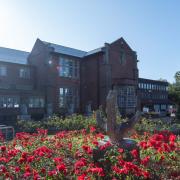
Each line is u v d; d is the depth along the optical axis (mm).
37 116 37812
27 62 43500
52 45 43438
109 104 9188
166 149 7379
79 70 44375
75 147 9469
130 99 43500
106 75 41719
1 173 6496
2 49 43219
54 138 11148
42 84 41031
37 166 7074
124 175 6066
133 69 46094
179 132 18953
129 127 9062
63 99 41625
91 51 45219
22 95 36594
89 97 43656
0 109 34062
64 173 6188
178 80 70375
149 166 6840
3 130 16625
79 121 20469
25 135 11094
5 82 39438
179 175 6742
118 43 44125
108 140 9375
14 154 7477
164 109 67312
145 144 7988
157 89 67375
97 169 5918
